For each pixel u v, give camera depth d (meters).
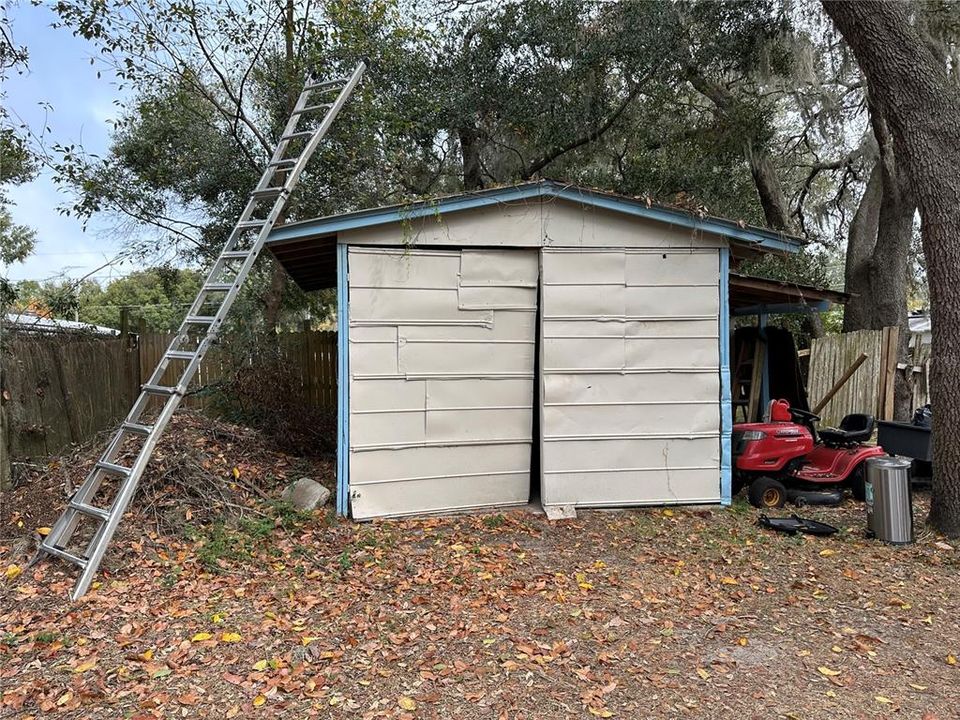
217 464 6.62
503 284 6.68
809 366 11.30
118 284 22.17
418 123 11.30
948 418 5.98
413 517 6.50
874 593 4.79
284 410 8.68
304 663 3.70
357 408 6.35
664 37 12.09
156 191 11.37
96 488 5.30
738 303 10.02
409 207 6.23
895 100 5.98
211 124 10.93
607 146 13.90
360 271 6.35
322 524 6.08
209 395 8.63
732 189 14.45
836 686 3.54
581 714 3.27
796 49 12.39
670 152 14.03
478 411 6.70
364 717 3.22
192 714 3.24
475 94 12.51
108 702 3.33
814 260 15.90
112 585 4.64
